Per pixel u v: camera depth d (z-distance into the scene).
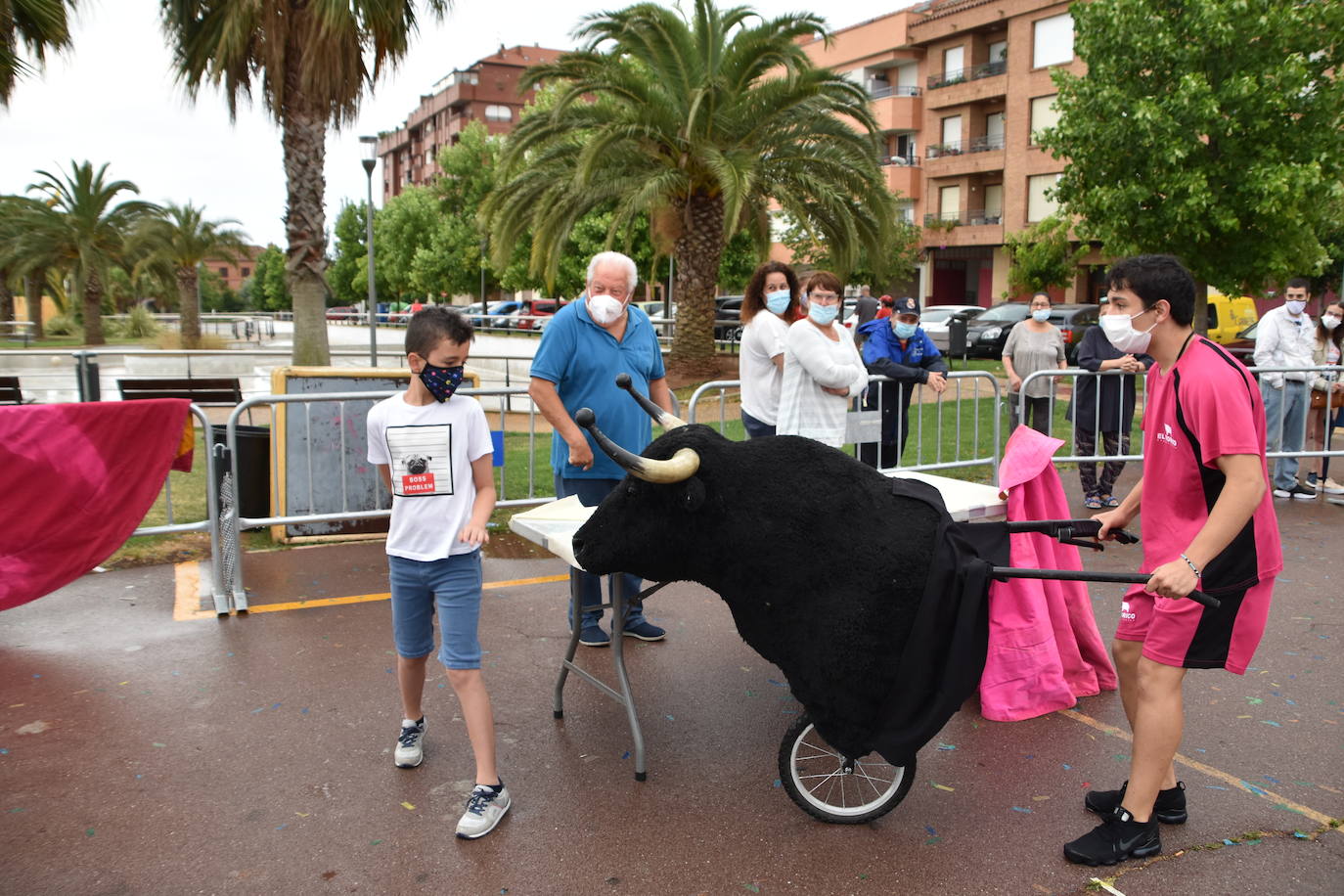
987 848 3.27
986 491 4.75
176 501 8.33
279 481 6.95
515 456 10.67
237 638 5.11
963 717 4.31
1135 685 3.36
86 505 5.07
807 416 5.11
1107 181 17.69
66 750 3.89
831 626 3.05
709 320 19.11
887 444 7.68
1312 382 8.66
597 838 3.32
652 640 5.21
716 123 16.86
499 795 3.38
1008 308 24.17
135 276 32.75
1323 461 8.77
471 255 49.72
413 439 3.40
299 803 3.52
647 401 3.51
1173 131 16.38
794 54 16.67
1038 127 36.75
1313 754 3.92
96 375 11.27
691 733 4.13
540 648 5.07
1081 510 8.09
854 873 3.12
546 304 47.59
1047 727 4.21
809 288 5.00
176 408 5.34
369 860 3.18
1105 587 6.22
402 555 3.47
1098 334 8.02
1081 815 3.49
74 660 4.79
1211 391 2.93
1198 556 2.84
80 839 3.27
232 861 3.17
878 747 3.09
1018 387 8.79
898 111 41.72
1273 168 15.62
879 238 18.27
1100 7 17.05
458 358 3.39
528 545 7.07
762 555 3.13
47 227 33.62
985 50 39.41
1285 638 5.20
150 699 4.36
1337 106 15.77
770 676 4.74
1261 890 3.03
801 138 17.34
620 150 17.23
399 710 4.29
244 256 34.81
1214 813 3.48
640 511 3.23
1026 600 4.27
